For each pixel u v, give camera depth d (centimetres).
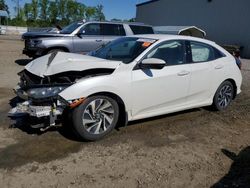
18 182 358
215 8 2614
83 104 448
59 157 418
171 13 3256
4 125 512
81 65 464
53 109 436
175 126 557
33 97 436
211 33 2678
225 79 643
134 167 405
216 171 408
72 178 372
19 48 1933
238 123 596
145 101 514
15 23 5912
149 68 507
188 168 411
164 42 545
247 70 1347
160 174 392
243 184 379
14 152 424
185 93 571
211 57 623
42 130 458
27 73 500
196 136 520
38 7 5975
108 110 479
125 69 488
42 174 377
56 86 437
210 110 662
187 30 2416
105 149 449
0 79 870
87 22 1158
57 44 1106
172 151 457
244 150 476
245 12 2302
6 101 645
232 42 2439
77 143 461
